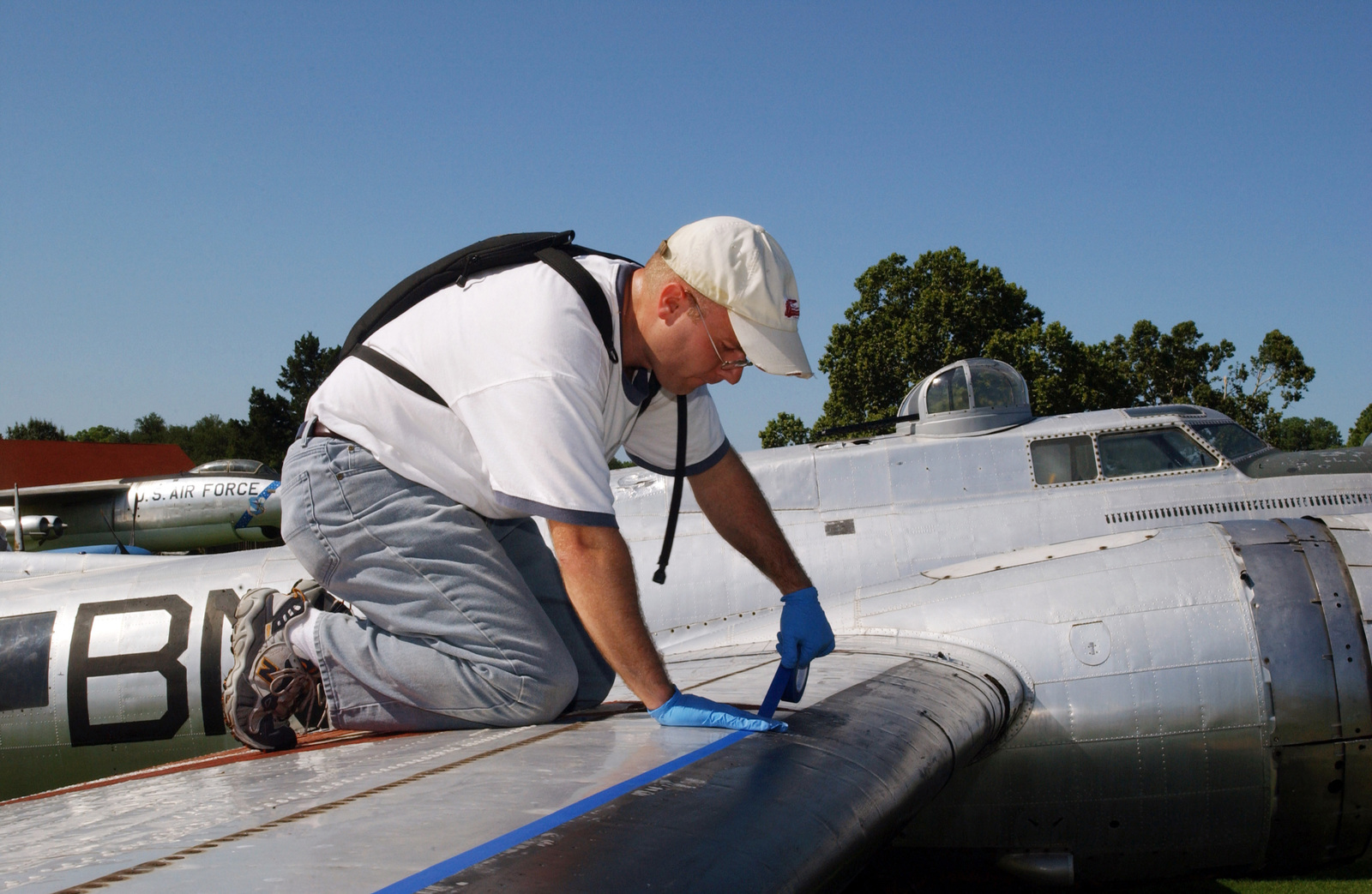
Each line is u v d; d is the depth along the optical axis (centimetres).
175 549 1435
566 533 166
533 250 183
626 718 192
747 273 172
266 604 213
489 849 100
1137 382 3309
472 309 177
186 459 3662
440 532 190
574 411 166
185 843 108
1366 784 320
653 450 221
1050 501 524
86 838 120
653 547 529
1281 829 329
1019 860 349
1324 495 505
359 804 123
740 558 518
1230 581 337
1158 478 525
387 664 194
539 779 133
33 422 7956
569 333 170
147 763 470
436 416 184
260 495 1387
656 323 179
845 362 3119
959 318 2969
